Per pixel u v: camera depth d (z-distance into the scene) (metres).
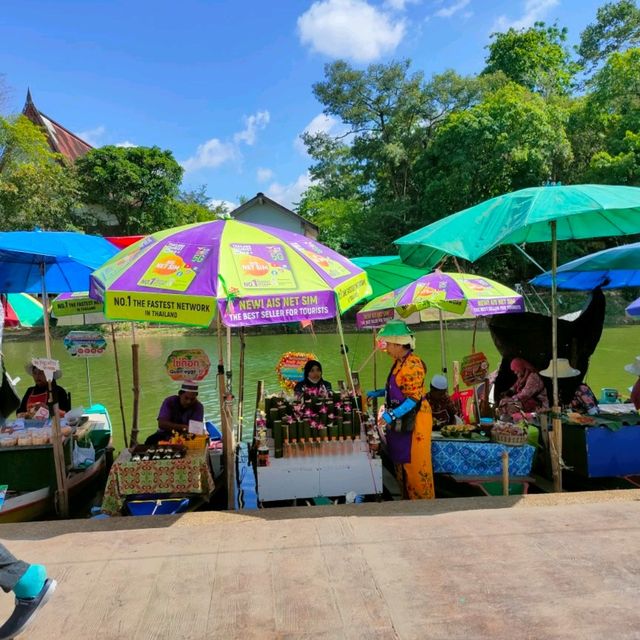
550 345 6.37
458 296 5.68
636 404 6.01
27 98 40.59
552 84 34.44
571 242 26.09
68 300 6.19
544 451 5.44
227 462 4.58
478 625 2.54
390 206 29.62
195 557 3.24
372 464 4.57
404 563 3.12
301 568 3.09
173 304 3.56
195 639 2.50
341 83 30.77
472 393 6.73
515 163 25.58
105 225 33.00
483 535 3.45
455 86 29.98
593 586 2.84
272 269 3.87
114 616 2.68
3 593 2.92
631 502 3.97
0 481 4.83
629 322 21.86
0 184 26.16
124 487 4.46
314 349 18.83
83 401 11.52
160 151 33.66
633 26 36.84
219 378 4.59
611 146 26.36
